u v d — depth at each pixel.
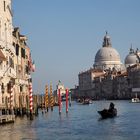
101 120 63.41
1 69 54.72
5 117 49.53
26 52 80.38
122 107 122.50
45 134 41.53
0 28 55.91
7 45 58.94
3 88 55.44
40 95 110.88
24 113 65.94
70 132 44.06
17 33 69.44
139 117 70.25
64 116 74.31
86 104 169.50
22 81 72.00
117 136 40.34
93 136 40.31
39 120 61.56
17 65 68.25
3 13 57.56
